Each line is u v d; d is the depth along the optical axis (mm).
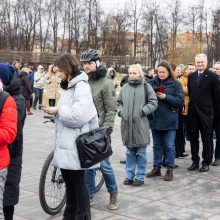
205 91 7434
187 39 59312
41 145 9789
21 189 6102
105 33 61781
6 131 3561
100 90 5312
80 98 4137
